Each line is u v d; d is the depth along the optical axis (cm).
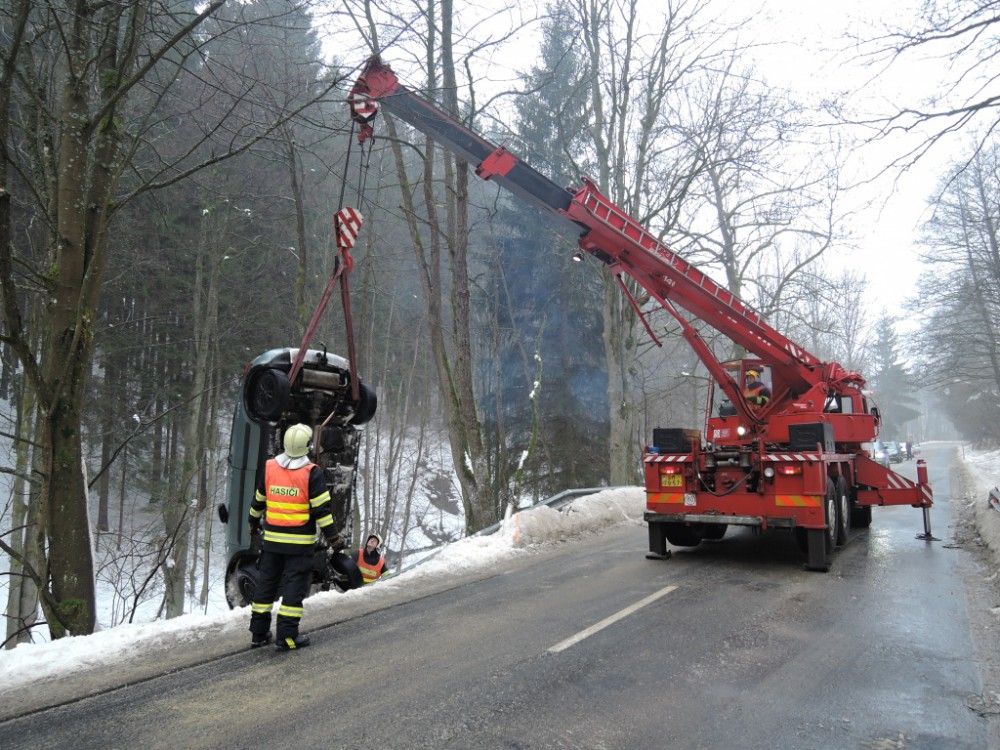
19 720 368
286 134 1115
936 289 3288
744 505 786
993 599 607
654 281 877
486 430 2392
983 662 443
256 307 2194
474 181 1983
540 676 425
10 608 1259
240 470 759
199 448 1931
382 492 2970
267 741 338
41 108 645
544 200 832
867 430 993
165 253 1964
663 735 339
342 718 365
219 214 1930
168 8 668
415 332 2888
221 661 466
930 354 3541
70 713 377
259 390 733
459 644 497
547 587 689
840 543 868
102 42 648
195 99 913
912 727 346
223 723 361
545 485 2361
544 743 331
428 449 3434
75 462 616
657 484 838
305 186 2039
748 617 561
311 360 773
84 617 599
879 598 620
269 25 721
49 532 601
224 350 2178
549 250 2362
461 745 330
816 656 460
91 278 637
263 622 498
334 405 789
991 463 2836
